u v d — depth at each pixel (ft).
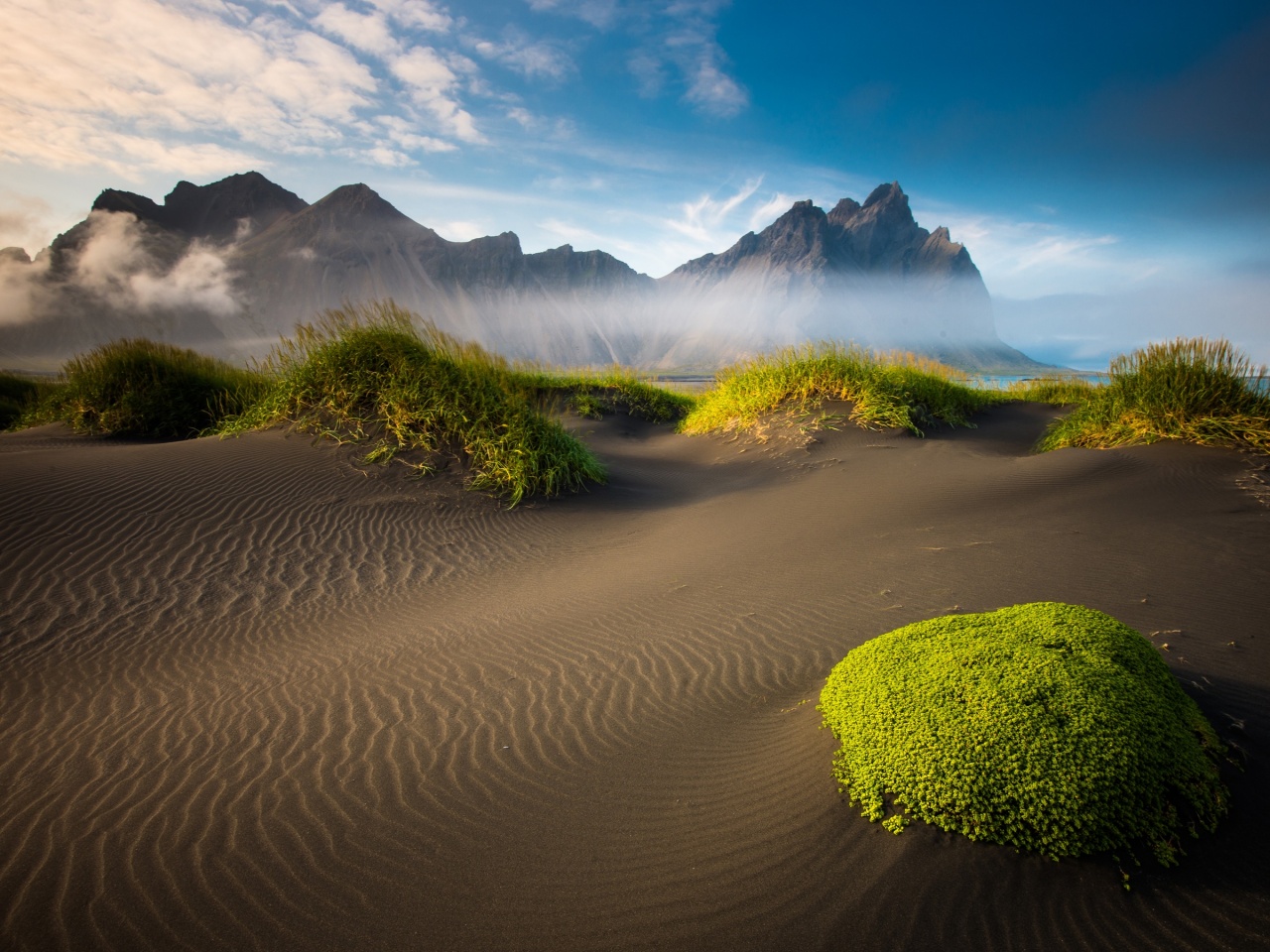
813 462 35.81
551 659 15.01
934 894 7.16
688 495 33.14
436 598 20.72
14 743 12.66
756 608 16.56
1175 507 20.17
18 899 8.30
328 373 33.58
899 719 8.95
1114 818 7.43
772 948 6.78
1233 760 8.45
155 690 14.85
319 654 16.57
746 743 10.77
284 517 25.23
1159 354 30.58
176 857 9.00
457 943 7.25
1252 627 12.05
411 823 9.45
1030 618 10.54
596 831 8.99
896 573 17.53
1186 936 6.46
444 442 31.71
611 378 63.10
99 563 20.67
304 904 7.97
